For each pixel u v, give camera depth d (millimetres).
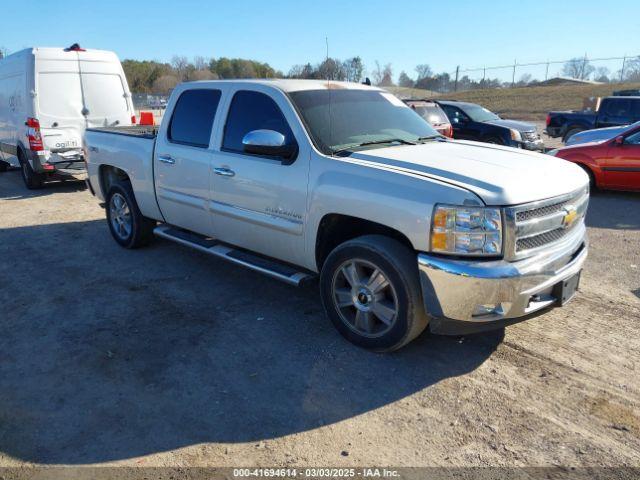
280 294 5004
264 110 4465
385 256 3555
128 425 3125
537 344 3990
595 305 4672
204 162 4887
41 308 4781
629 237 6891
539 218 3438
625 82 42000
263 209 4387
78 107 10227
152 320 4492
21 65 9977
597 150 9609
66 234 7266
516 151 4371
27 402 3361
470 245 3268
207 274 5570
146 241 6402
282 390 3453
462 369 3670
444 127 13211
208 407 3283
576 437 2973
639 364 3699
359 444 2945
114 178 6746
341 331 4043
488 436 2992
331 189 3820
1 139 11562
